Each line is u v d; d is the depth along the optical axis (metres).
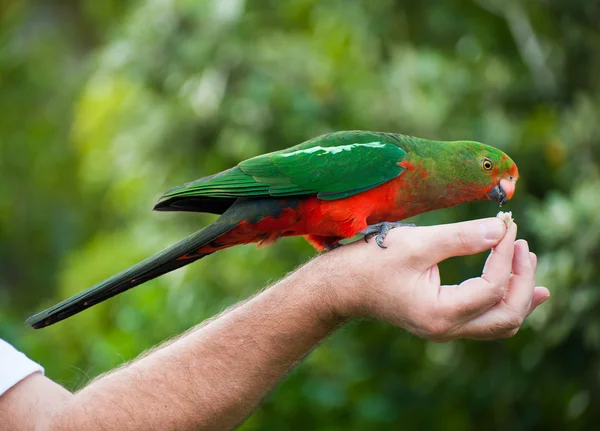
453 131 2.36
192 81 2.35
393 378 2.42
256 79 2.32
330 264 1.15
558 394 2.22
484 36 2.45
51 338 2.49
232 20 2.34
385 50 2.46
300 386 2.28
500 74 2.46
